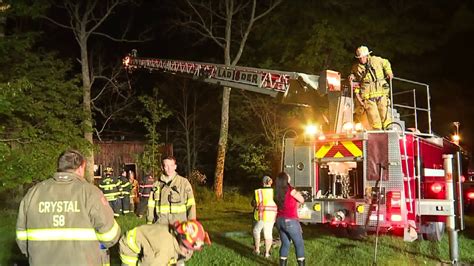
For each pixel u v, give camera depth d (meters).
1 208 14.82
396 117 10.23
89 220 4.12
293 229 7.57
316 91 10.75
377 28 22.95
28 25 21.16
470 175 16.55
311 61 22.66
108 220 4.16
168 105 30.81
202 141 31.16
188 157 30.28
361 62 9.93
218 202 22.11
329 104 10.09
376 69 9.88
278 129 24.12
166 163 6.48
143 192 15.74
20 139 12.79
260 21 25.56
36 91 14.45
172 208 6.38
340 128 9.91
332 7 23.73
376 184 8.85
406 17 23.95
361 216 8.90
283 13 24.41
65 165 4.23
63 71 15.96
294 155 9.73
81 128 15.38
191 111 31.61
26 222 4.14
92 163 20.73
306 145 9.63
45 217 4.08
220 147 23.53
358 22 23.19
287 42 24.23
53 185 4.16
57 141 13.84
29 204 4.12
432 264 8.30
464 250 9.52
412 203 8.80
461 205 8.55
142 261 4.18
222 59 27.52
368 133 9.03
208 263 8.37
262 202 8.93
